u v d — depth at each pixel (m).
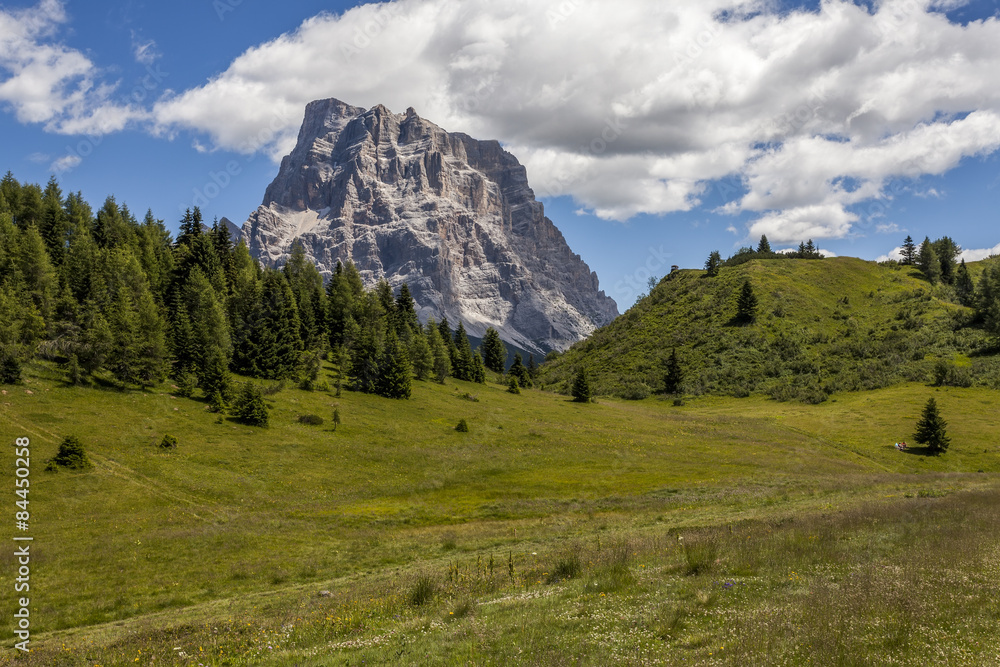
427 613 17.95
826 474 66.12
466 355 152.12
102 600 28.05
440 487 64.81
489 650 12.80
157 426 72.12
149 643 18.95
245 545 39.25
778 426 106.50
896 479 54.31
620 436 95.69
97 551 37.50
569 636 13.35
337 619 18.70
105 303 98.25
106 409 73.62
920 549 18.14
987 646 10.43
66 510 48.44
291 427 81.38
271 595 26.84
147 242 136.12
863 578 14.86
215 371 86.25
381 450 77.50
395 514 50.69
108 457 60.94
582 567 22.47
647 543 26.86
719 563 19.50
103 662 17.30
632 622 13.88
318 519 48.81
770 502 42.56
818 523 26.08
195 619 22.41
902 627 11.35
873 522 24.92
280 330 109.12
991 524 21.80
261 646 16.58
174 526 46.25
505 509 51.28
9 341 75.12
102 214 144.50
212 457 65.94
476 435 90.62
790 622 12.04
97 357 82.00
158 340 86.12
